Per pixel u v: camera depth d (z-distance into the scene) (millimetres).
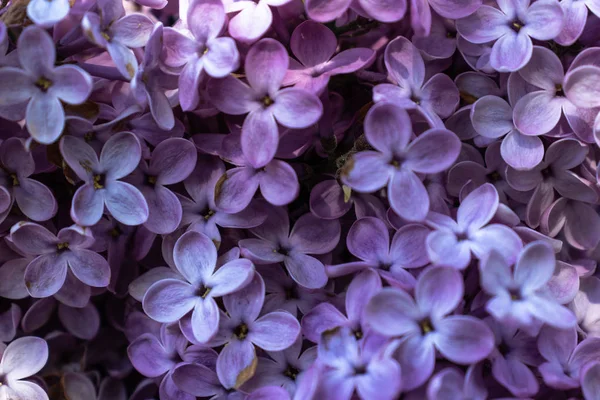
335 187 230
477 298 217
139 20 225
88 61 235
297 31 226
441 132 216
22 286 234
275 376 223
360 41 240
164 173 230
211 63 219
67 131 220
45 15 213
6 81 213
